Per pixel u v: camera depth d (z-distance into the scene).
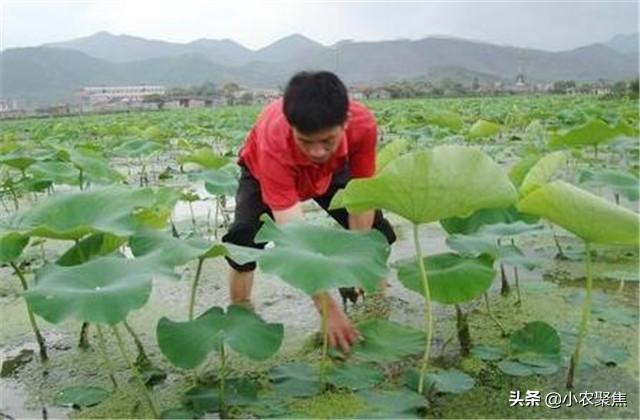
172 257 2.07
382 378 2.22
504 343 2.50
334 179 2.79
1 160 5.31
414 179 1.93
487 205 2.00
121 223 2.25
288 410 2.04
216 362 2.43
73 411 2.15
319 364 2.37
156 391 2.24
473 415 2.03
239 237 2.78
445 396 2.15
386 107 25.31
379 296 3.10
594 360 2.34
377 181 1.95
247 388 2.16
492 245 2.52
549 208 2.03
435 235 4.34
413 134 9.92
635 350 2.42
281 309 3.01
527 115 13.71
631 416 2.01
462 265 2.34
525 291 3.04
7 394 2.29
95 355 2.57
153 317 2.97
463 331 2.43
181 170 8.10
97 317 1.79
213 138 13.27
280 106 2.57
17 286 3.52
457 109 21.78
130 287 1.87
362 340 2.38
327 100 2.09
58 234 2.15
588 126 5.12
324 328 2.18
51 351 2.63
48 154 6.72
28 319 2.99
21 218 2.43
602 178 3.53
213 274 3.61
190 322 2.06
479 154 1.92
